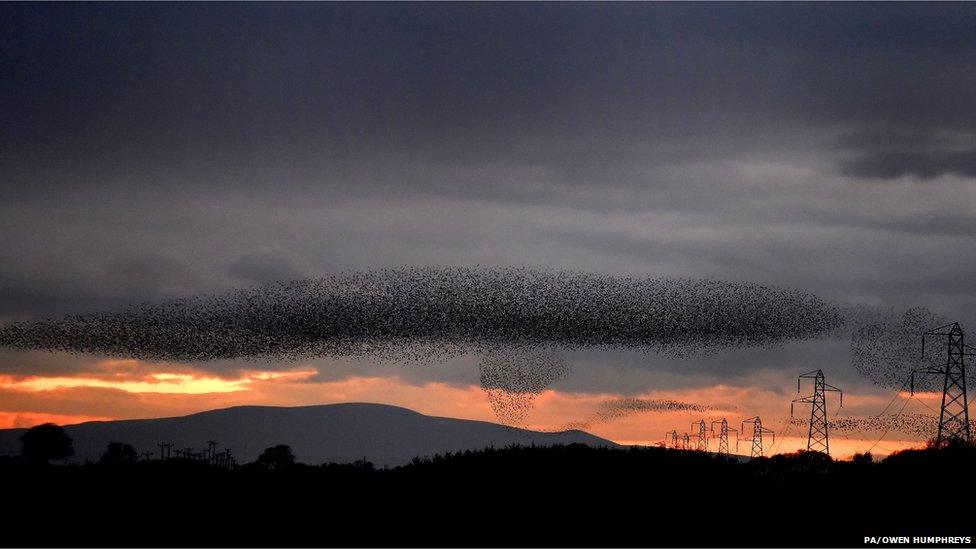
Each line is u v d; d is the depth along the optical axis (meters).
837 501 55.66
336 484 64.94
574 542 48.38
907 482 58.31
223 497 61.84
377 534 50.59
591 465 65.56
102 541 49.34
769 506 55.00
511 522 52.75
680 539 48.56
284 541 49.28
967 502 54.19
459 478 63.47
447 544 48.12
